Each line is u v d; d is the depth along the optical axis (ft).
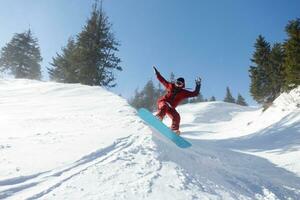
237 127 97.96
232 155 39.42
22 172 16.17
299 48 88.48
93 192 14.83
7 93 62.95
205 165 25.58
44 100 53.06
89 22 105.70
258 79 124.67
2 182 14.80
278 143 53.06
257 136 62.80
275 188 25.84
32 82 83.35
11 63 152.25
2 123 30.83
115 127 29.25
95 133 26.17
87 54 100.94
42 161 18.10
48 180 15.56
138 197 15.08
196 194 17.01
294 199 24.30
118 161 19.26
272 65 120.88
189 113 147.33
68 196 14.10
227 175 25.29
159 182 17.31
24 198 13.43
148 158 20.77
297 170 36.40
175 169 19.98
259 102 125.90
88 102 49.19
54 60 131.44
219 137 79.87
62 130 27.40
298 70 86.53
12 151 19.77
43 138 23.84
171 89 29.14
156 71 29.66
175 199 15.65
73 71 105.09
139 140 24.50
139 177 17.44
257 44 128.57
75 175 16.46
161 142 25.31
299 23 93.35
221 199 17.48
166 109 28.78
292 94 84.17
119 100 50.83
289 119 66.03
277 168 36.91
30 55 154.81
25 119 33.40
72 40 131.54
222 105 161.48
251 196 21.33
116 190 15.37
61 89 65.98
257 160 39.70
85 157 19.22
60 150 20.42
